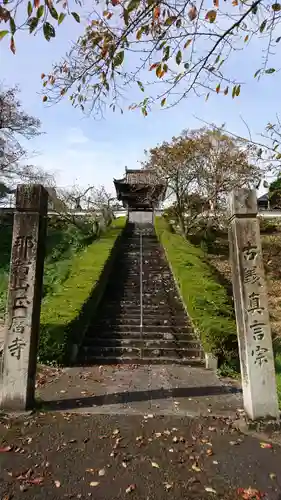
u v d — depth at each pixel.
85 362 8.16
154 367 7.84
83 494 3.39
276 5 3.19
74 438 4.47
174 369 7.68
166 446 4.31
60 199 22.25
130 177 26.59
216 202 19.23
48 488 3.47
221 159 18.05
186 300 10.59
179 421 5.03
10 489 3.44
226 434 4.64
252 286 5.18
